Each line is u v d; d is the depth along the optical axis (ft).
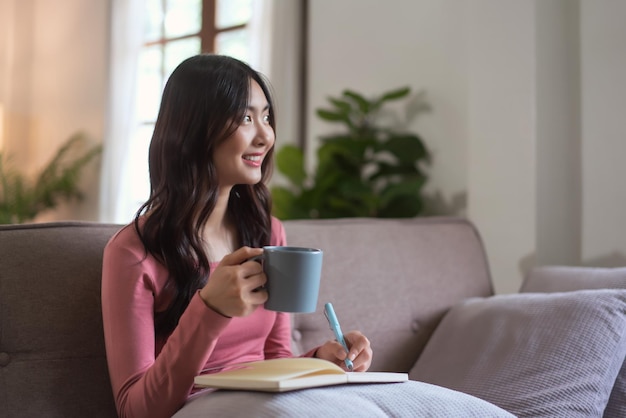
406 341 5.97
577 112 7.98
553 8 7.94
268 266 3.31
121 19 15.78
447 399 3.49
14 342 4.09
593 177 7.74
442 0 10.03
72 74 18.04
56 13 18.61
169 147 4.17
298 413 3.11
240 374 3.48
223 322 3.44
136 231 4.12
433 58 10.14
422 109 10.28
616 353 4.82
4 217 16.55
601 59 7.66
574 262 8.01
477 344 5.37
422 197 10.23
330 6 11.63
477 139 8.32
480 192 8.29
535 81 7.78
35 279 4.21
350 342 4.24
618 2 7.51
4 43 19.38
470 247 6.92
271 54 12.09
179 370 3.53
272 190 10.45
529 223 7.83
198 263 4.20
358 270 5.84
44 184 17.06
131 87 15.57
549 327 5.08
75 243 4.42
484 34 8.25
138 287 3.95
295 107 11.98
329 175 10.17
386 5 10.78
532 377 4.81
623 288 5.49
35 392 4.06
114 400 4.24
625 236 7.47
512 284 7.98
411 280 6.16
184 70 4.22
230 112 4.11
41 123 19.08
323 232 5.83
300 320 5.45
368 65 11.03
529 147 7.82
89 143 17.40
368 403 3.30
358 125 10.88
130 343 3.83
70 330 4.23
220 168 4.24
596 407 4.63
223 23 14.44
